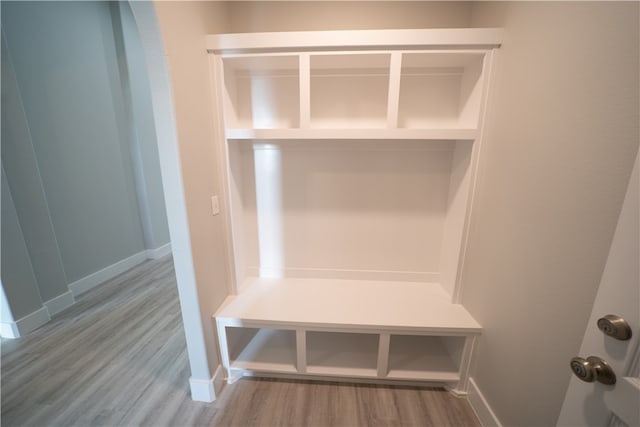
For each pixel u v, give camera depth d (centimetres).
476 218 142
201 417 134
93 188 271
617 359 55
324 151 173
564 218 85
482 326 134
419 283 184
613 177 70
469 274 149
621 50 69
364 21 153
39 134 222
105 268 287
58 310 226
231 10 157
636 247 52
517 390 108
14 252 191
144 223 336
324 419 133
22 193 201
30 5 212
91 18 262
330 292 171
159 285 276
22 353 178
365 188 177
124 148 307
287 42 127
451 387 149
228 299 161
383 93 158
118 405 141
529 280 101
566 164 85
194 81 120
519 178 108
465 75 148
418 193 175
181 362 171
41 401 143
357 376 148
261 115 166
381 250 186
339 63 146
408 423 132
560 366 87
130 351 180
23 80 210
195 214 123
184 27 112
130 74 297
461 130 132
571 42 84
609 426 58
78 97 253
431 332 138
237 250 167
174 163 111
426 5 149
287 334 182
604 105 73
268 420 133
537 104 98
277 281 187
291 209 184
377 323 139
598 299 60
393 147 169
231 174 153
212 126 139
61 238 242
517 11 109
